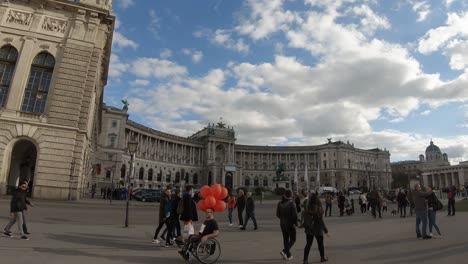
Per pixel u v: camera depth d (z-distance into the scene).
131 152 24.39
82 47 38.62
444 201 58.66
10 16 37.69
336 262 11.91
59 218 23.72
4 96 36.28
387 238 17.55
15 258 11.10
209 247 11.98
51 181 34.75
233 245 15.95
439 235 17.73
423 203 17.27
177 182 149.00
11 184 40.75
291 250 14.55
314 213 11.91
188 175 154.50
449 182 173.62
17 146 41.59
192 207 15.08
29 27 37.88
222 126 171.00
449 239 16.58
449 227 21.67
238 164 162.88
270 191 112.44
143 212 34.94
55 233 17.05
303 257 12.66
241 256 13.19
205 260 11.86
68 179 35.44
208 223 12.15
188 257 11.97
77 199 36.38
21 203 15.04
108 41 45.81
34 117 35.66
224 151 166.38
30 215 23.80
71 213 27.58
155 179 135.88
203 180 158.88
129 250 13.99
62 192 34.97
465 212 35.28
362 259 12.35
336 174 178.88
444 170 175.25
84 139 37.47
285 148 186.75
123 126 113.38
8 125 34.66
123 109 115.25
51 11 38.94
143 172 129.38
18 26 37.66
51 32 38.38
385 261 11.93
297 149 187.38
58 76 37.12
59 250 12.96
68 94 36.97
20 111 35.31
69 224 21.16
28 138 35.12
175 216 15.54
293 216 12.56
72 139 36.25
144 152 131.12
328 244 15.95
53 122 35.94
